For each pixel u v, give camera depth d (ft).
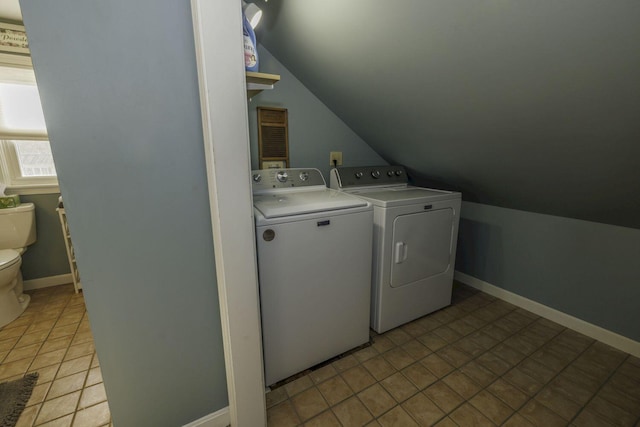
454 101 4.81
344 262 5.32
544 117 4.13
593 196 5.17
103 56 2.87
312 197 5.77
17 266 6.77
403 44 4.31
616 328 5.79
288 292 4.81
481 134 5.20
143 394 3.77
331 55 5.54
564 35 3.01
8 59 6.89
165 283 3.61
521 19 3.09
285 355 5.01
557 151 4.61
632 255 5.47
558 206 6.07
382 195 6.53
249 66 3.79
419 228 6.29
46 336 6.27
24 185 7.84
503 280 7.68
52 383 5.01
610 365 5.36
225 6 2.87
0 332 6.38
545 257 6.75
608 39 2.83
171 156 3.34
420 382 5.07
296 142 7.47
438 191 7.27
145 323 3.60
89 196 3.05
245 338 3.74
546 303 6.86
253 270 3.61
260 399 4.05
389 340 6.18
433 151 6.68
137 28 2.94
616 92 3.27
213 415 4.27
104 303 3.34
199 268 3.77
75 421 4.31
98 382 5.04
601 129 3.81
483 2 3.15
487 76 4.00
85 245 3.14
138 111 3.10
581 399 4.67
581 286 6.22
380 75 5.25
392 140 7.29
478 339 6.17
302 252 4.81
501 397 4.74
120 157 3.12
